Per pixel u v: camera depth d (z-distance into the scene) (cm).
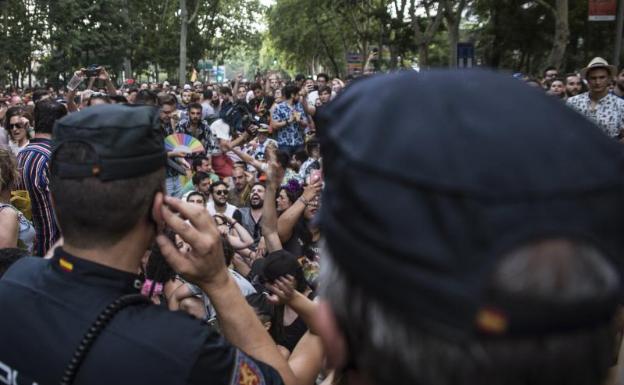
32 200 448
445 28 2967
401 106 74
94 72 840
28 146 455
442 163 67
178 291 355
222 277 164
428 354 67
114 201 144
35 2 3080
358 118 77
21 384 141
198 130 956
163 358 136
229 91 1830
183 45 3244
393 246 67
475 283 63
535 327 64
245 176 775
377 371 73
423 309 66
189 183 716
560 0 1847
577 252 64
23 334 143
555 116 72
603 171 68
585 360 67
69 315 141
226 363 143
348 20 4197
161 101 931
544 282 63
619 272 67
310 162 816
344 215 74
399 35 3212
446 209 66
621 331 277
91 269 146
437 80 77
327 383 212
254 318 167
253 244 603
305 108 1109
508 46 3312
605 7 1546
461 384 67
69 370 136
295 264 331
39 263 158
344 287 76
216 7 4622
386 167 70
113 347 137
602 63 628
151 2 4188
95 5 3139
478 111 71
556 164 67
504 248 63
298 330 371
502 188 65
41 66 3356
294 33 5184
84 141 143
